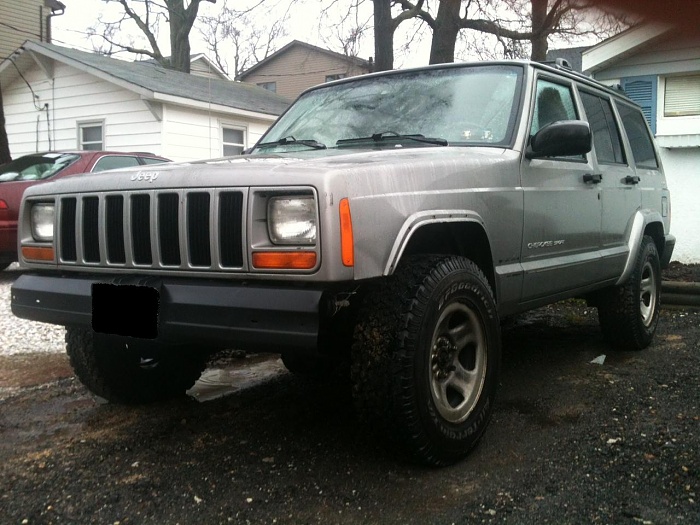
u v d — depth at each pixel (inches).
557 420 136.4
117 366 143.5
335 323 107.0
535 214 142.6
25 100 624.1
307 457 118.1
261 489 105.1
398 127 148.3
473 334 119.6
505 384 164.2
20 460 118.7
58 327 235.9
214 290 103.7
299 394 158.9
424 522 93.5
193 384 159.6
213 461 117.1
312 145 145.9
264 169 102.5
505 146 139.2
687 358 186.5
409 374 102.9
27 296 127.3
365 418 105.8
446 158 121.0
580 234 162.2
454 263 114.3
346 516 95.7
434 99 153.3
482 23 462.0
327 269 95.5
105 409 148.8
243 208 101.6
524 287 140.3
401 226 105.9
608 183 177.6
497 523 92.9
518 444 123.3
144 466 115.3
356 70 621.9
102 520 95.7
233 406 150.1
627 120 210.2
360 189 100.3
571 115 169.3
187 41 989.2
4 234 323.3
